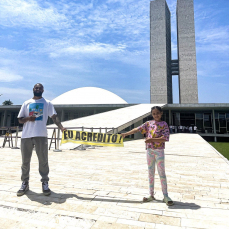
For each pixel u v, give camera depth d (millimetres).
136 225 2352
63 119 37000
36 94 3496
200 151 9312
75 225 2350
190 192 3564
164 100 71750
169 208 2842
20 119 3359
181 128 33594
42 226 2326
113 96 56719
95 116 21328
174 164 6234
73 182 4133
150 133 3064
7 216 2574
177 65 82500
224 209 2828
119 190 3627
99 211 2732
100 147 10703
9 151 8969
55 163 6230
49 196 3287
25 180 3457
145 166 5859
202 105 30188
